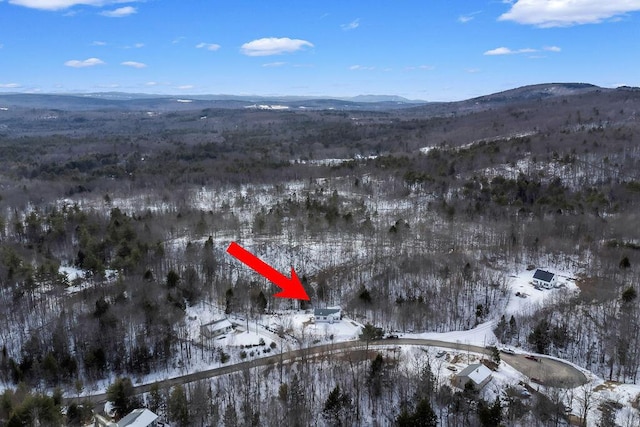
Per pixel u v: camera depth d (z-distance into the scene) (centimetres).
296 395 8262
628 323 10025
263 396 8712
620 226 14825
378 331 10400
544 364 9519
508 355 9850
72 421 8156
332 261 14238
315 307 12306
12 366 9481
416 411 7425
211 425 8031
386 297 12150
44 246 15250
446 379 8812
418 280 12825
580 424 7606
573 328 10644
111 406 8500
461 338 10606
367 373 8900
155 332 10469
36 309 11556
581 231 14862
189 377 9406
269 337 10756
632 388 8650
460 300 12062
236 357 10025
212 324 11162
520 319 11050
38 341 10138
